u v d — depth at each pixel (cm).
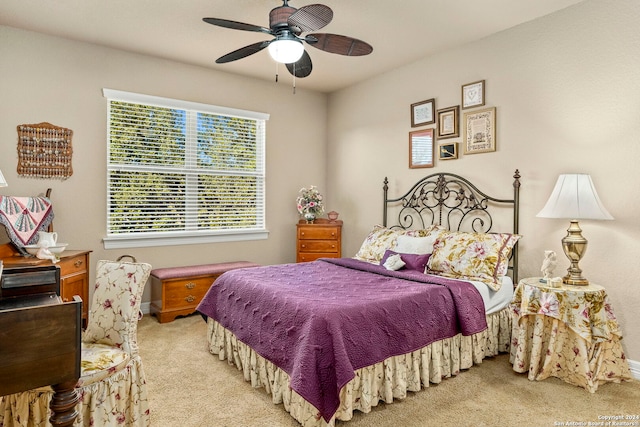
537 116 309
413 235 369
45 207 331
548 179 302
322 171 533
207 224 443
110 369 176
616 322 249
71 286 319
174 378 258
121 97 381
